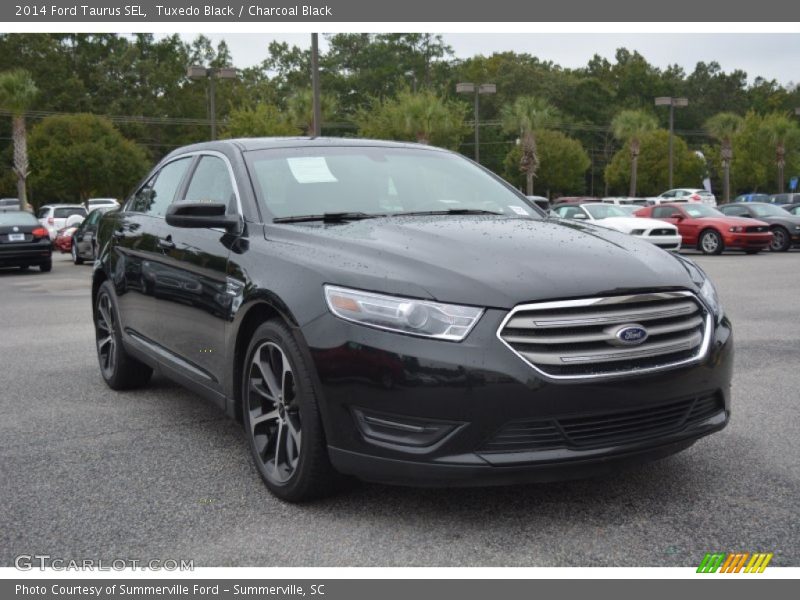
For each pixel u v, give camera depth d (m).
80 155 48.28
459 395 2.94
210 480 3.81
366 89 84.19
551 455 2.99
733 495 3.49
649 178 68.25
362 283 3.15
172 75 80.88
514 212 4.44
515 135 80.69
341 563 2.94
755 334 7.62
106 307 5.80
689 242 20.59
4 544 3.15
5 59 70.94
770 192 68.94
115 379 5.60
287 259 3.52
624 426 3.12
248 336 3.79
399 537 3.14
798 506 3.37
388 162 4.64
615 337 3.04
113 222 5.79
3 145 64.44
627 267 3.26
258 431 3.70
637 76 105.06
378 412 3.05
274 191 4.16
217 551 3.06
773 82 115.81
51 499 3.59
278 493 3.52
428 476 3.00
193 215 3.91
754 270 15.08
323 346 3.16
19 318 9.70
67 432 4.64
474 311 2.99
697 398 3.26
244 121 45.75
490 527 3.21
